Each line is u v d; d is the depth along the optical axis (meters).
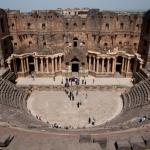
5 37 64.62
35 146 28.22
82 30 70.19
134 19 67.62
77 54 69.94
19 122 38.88
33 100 57.53
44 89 62.78
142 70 62.34
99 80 68.06
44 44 71.62
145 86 54.88
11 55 67.06
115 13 68.62
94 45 71.50
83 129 37.25
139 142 27.33
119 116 47.12
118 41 71.69
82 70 71.25
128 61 68.44
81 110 52.75
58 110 52.72
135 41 69.94
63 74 70.88
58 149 27.66
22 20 68.38
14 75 66.62
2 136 29.22
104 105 55.03
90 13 68.75
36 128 34.91
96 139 29.20
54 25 69.50
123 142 27.55
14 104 50.19
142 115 41.44
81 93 61.09
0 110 43.81
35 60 68.75
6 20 65.75
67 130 35.75
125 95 58.03
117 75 72.38
